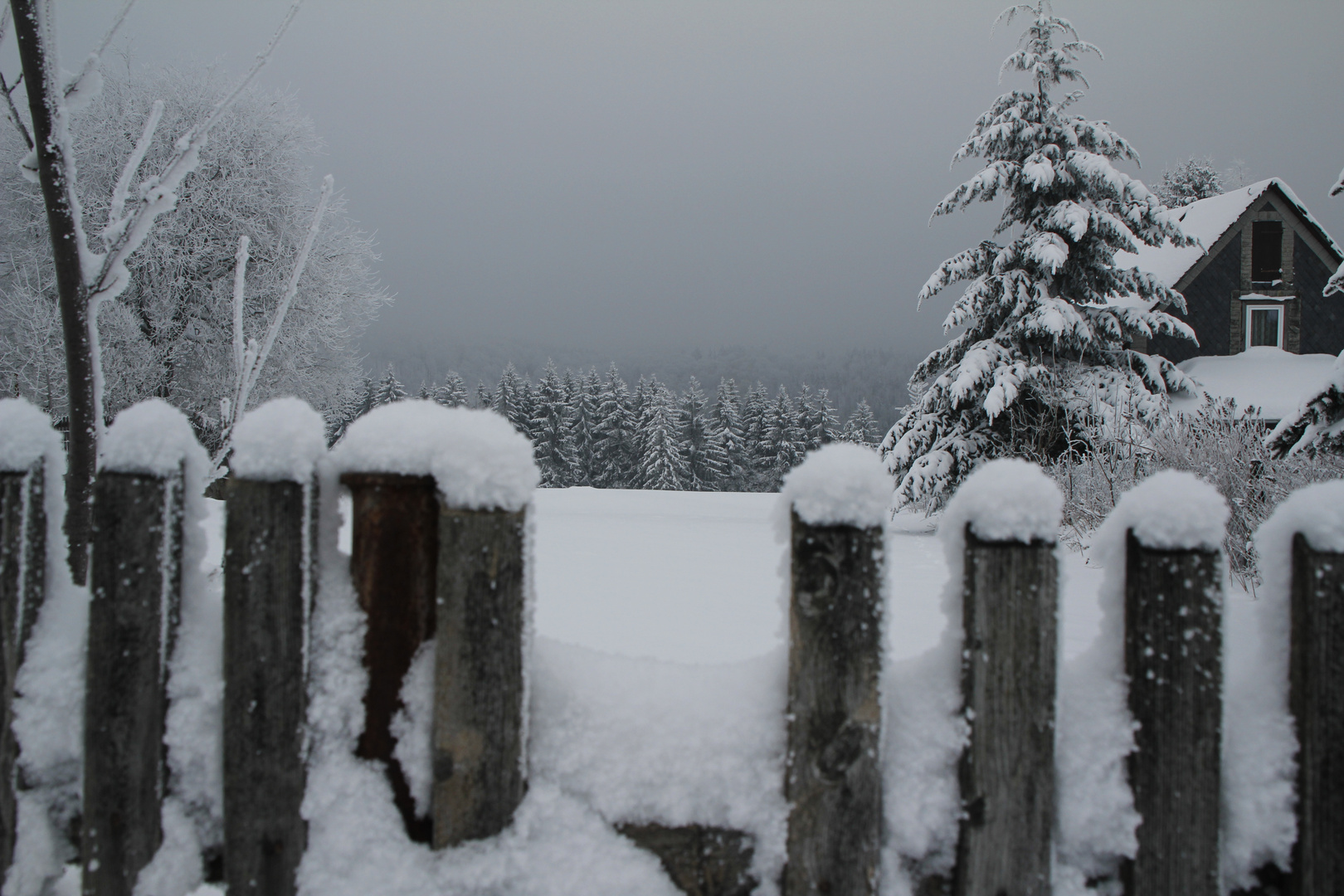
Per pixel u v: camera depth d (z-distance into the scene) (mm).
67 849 1037
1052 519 859
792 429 48344
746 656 3189
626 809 918
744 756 916
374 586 936
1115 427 7680
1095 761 876
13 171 12422
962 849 858
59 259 1450
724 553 7250
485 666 897
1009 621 854
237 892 923
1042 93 11062
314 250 14969
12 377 10602
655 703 955
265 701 921
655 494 18031
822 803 860
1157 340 16016
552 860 900
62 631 1041
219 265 14133
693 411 46719
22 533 1023
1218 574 854
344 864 909
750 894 895
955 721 885
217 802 964
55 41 1457
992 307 10898
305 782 922
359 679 935
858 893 853
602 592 4875
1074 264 10984
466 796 897
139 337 13078
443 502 901
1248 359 15797
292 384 15469
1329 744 863
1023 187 10898
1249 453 5789
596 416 46375
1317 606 869
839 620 854
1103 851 875
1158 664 862
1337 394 5559
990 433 10656
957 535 917
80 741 1015
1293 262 16031
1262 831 878
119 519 955
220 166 13602
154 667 955
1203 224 17109
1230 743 898
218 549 4012
